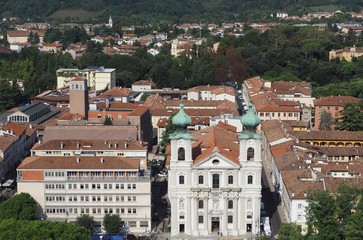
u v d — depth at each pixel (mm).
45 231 196125
